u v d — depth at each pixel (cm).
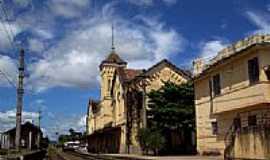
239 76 3198
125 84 5869
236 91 3228
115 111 6538
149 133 4494
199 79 3950
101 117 7775
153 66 5462
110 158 4525
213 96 3650
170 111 4362
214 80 3647
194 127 4375
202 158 3331
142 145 4653
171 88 4503
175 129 4419
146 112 4806
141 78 5381
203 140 3891
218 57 3809
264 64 2892
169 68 5519
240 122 3225
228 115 3419
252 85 2988
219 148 3559
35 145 8362
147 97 5012
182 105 4425
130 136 5534
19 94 3484
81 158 5419
